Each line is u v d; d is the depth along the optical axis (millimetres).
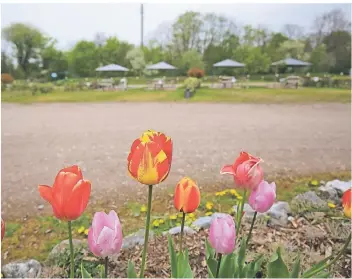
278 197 4242
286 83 11375
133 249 2990
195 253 2855
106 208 4137
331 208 3611
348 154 6008
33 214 4023
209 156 6004
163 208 4098
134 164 1142
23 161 5859
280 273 1529
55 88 12914
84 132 7949
